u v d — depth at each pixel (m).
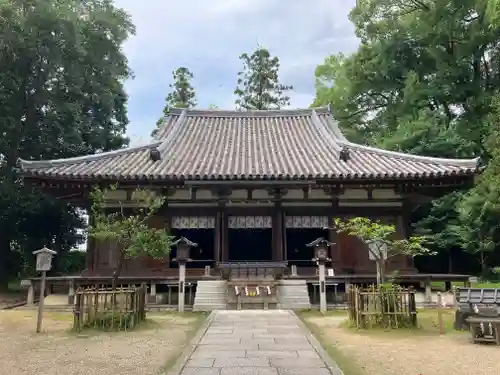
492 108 23.84
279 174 16.42
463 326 10.16
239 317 12.17
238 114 26.05
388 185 17.55
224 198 17.92
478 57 28.50
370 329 10.27
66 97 25.44
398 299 10.54
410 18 30.52
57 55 23.27
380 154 19.22
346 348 8.30
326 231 18.30
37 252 10.48
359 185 17.47
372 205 18.06
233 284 14.82
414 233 24.22
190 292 15.81
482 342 8.77
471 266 26.48
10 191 22.45
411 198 18.56
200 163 18.22
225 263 15.71
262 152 20.30
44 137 24.70
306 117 25.52
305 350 7.99
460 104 30.12
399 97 32.44
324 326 11.05
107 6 27.08
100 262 17.27
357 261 17.53
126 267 17.28
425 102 30.20
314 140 22.08
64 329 10.52
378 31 31.67
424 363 7.16
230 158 19.17
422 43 30.39
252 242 22.77
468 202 20.61
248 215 18.09
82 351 8.05
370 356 7.63
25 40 22.14
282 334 9.59
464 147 24.59
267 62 47.84
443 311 13.61
